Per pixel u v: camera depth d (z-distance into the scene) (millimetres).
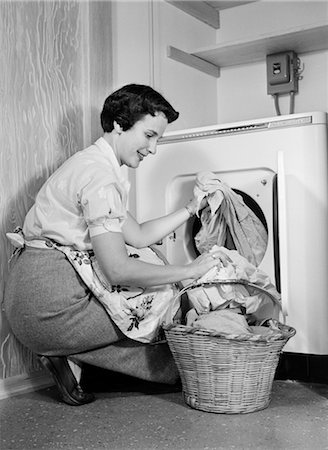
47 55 2516
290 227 2412
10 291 2088
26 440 1731
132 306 2078
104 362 2135
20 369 2357
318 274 2371
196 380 1990
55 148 2545
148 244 2375
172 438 1729
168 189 2730
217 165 2582
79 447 1666
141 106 2131
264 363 1959
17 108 2371
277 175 2385
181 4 3348
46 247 2074
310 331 2375
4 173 2312
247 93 3537
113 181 2014
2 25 2309
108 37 2846
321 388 2324
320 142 2377
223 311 2078
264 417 1928
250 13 3539
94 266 2061
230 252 2215
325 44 3199
